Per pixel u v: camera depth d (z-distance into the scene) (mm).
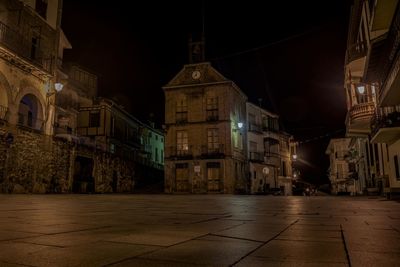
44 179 24922
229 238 3609
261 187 47375
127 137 46688
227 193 37000
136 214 6656
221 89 39312
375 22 16812
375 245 3217
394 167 19953
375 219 5953
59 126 29750
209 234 3889
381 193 25625
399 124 17047
